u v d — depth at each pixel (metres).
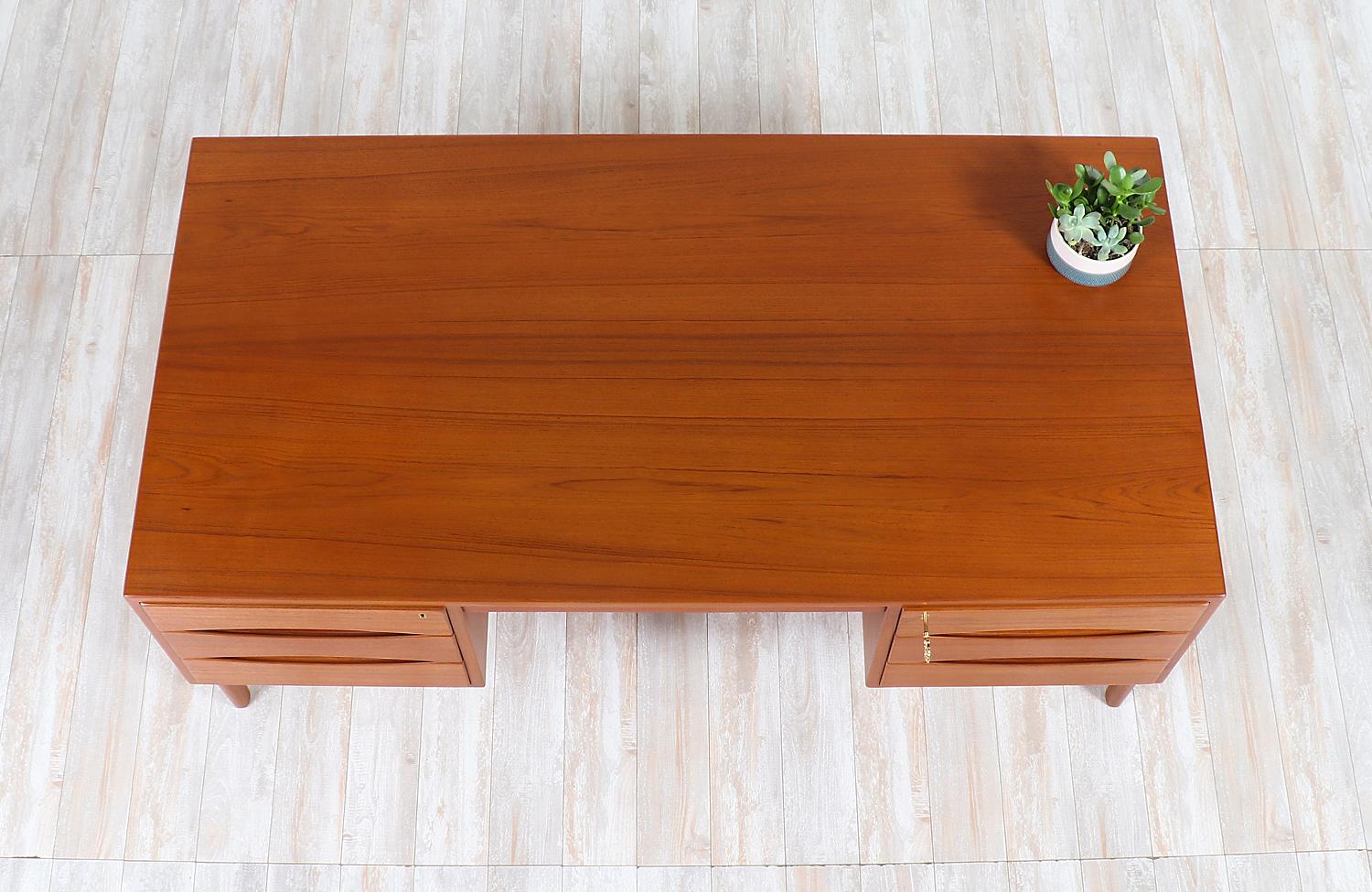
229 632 1.74
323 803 2.03
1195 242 2.47
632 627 2.16
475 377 1.76
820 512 1.67
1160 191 1.93
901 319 1.81
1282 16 2.69
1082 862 2.00
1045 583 1.62
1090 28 2.68
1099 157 1.95
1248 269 2.45
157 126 2.55
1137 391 1.75
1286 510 2.24
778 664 2.13
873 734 2.09
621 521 1.66
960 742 2.08
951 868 2.00
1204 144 2.57
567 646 2.15
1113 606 1.65
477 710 2.10
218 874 1.98
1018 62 2.65
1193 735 2.08
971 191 1.92
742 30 2.67
